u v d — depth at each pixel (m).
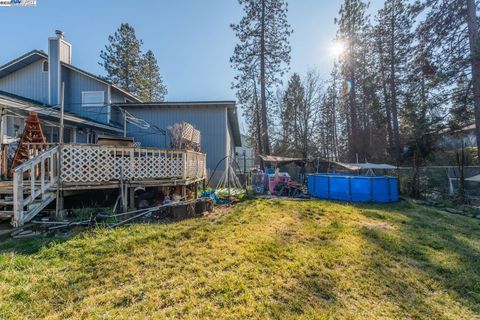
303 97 25.58
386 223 6.25
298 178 17.73
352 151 19.81
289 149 26.25
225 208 7.46
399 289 3.06
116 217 5.41
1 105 7.92
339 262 3.69
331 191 10.95
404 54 14.63
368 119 20.64
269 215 6.38
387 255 4.02
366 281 3.19
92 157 5.88
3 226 4.78
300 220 6.17
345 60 19.56
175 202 6.33
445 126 12.68
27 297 2.50
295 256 3.79
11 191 5.47
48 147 6.59
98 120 13.83
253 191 12.35
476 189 10.95
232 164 16.53
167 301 2.55
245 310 2.46
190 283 2.88
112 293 2.64
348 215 6.88
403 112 14.97
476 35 10.47
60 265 3.18
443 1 11.39
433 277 3.37
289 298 2.72
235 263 3.42
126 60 24.83
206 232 4.66
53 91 13.17
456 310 2.69
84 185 5.74
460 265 3.74
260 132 22.94
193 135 10.72
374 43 18.19
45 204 5.30
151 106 14.74
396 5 16.61
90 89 14.04
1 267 3.05
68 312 2.32
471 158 15.11
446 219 6.89
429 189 12.23
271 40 18.42
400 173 13.91
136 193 7.29
